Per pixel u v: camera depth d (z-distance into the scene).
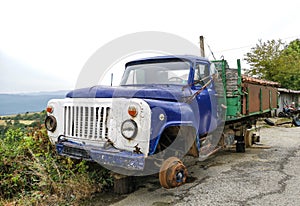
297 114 16.55
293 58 23.70
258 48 22.73
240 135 7.39
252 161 6.39
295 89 22.30
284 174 5.25
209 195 4.20
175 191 4.39
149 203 3.91
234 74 5.98
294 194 4.18
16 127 5.80
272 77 22.06
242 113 6.19
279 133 11.62
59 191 4.12
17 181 4.32
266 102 7.86
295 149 7.89
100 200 4.04
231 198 4.06
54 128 4.37
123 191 4.25
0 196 4.12
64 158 4.82
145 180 4.95
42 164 4.59
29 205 3.80
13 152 4.87
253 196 4.13
